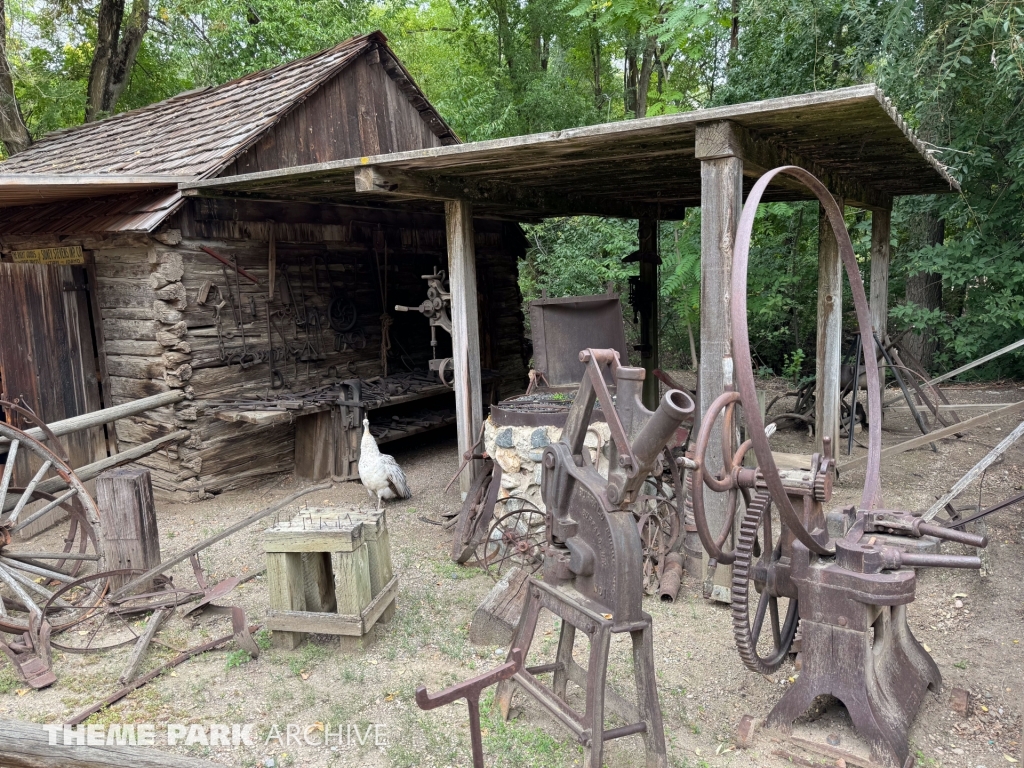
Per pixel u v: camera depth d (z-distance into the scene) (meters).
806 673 3.13
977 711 3.39
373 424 8.39
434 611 4.54
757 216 11.80
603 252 14.66
